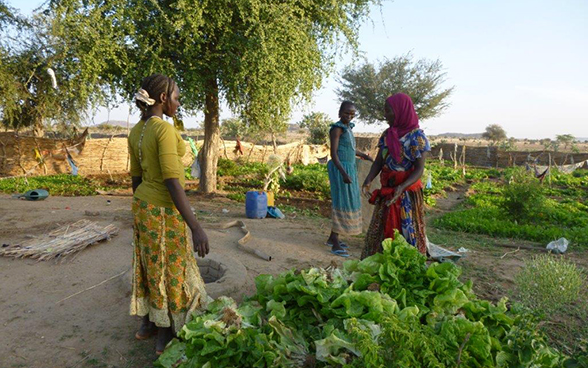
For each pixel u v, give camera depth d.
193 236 2.68
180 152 2.76
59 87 16.45
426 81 40.84
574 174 25.98
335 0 11.24
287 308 2.84
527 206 9.74
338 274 3.00
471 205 13.61
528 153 32.53
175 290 2.85
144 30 10.27
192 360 2.36
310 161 28.39
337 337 2.32
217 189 13.97
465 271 5.21
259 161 24.52
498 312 2.70
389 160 3.79
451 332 2.33
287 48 10.48
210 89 11.48
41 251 5.10
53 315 3.60
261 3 10.12
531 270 4.11
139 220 2.78
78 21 9.58
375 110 42.09
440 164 31.14
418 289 2.81
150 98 2.78
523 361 2.30
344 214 5.71
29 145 16.42
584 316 3.78
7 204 9.13
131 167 3.01
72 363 2.91
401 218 3.73
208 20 10.30
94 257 5.11
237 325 2.48
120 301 3.89
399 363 1.89
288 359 2.34
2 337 3.23
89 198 10.91
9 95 16.05
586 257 6.29
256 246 5.94
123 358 2.98
